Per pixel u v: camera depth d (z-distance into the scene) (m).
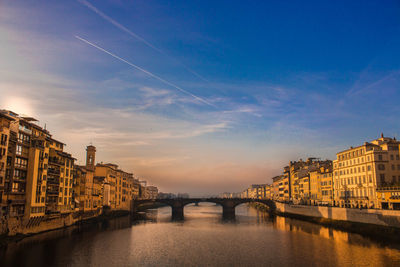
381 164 99.06
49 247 69.06
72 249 68.62
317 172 145.12
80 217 115.81
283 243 77.50
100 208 141.25
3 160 67.06
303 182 166.12
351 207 103.81
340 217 103.38
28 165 79.62
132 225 120.62
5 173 69.62
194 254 66.56
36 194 80.88
